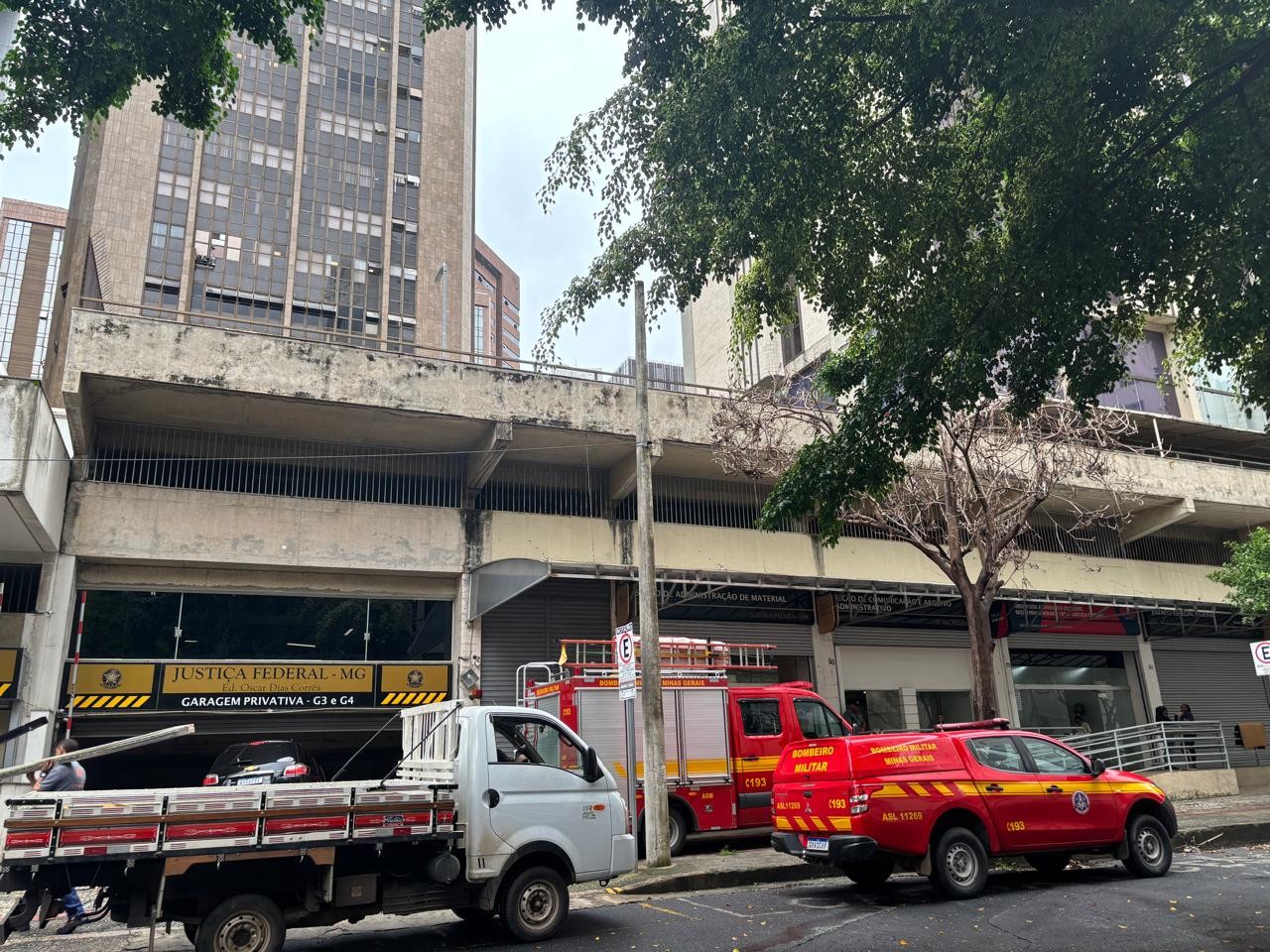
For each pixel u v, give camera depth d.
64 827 6.11
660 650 12.73
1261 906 8.22
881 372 8.60
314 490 16.86
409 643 16.83
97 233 16.56
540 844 7.82
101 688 14.38
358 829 6.93
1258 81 7.91
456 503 17.81
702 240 9.67
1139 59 7.85
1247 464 25.70
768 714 13.06
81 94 7.02
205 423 16.12
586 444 17.81
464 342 39.09
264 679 15.49
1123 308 9.06
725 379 30.31
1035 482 14.60
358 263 37.84
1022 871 10.69
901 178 9.30
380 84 40.69
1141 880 9.87
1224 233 8.51
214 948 6.43
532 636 17.66
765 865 10.80
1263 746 23.28
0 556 14.26
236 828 6.56
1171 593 23.53
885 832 8.83
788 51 7.64
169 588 15.34
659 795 11.02
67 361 14.01
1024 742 10.09
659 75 8.26
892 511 14.94
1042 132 8.02
